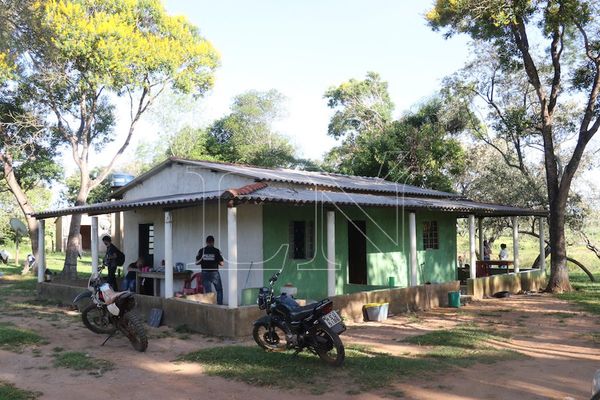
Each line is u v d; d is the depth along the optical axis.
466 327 9.98
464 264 21.59
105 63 18.39
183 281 12.46
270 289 7.71
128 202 12.55
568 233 23.28
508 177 23.38
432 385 5.98
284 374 6.39
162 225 14.15
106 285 8.52
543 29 16.56
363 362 6.91
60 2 17.55
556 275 16.75
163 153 38.72
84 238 42.66
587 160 22.17
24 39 10.93
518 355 7.55
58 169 27.05
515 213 16.69
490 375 6.43
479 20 17.00
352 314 10.80
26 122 21.38
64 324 10.10
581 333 9.46
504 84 22.45
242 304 11.59
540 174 23.30
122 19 19.67
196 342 8.54
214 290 11.58
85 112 21.50
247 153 36.94
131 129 22.17
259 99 40.69
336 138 41.44
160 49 19.86
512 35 17.91
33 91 20.91
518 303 13.86
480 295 14.88
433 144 26.22
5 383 6.14
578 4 15.46
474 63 22.64
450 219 18.06
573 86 18.23
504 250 20.08
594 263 30.16
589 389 5.87
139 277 13.02
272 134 39.78
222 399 5.57
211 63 21.97
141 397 5.66
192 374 6.57
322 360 6.94
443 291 13.30
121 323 8.15
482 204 17.08
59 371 6.72
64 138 23.55
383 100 40.81
